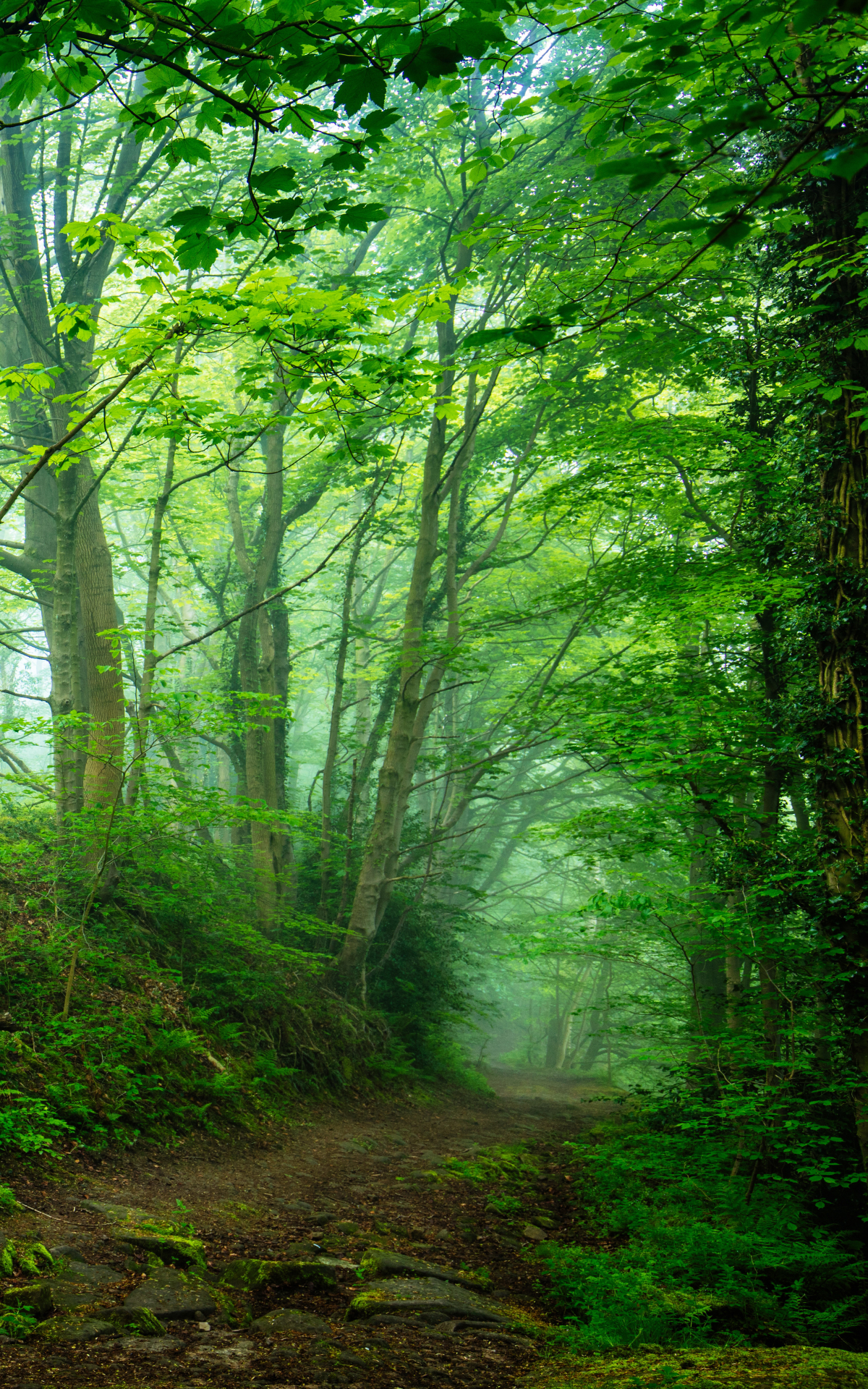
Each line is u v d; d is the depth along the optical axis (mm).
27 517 15555
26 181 12305
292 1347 4227
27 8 2898
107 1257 4969
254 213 3580
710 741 9312
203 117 3434
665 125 4430
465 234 6836
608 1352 4785
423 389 6703
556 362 14922
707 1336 5234
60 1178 6242
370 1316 4875
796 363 9516
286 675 18359
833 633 8414
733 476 12672
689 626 12352
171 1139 7984
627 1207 7840
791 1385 3729
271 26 3111
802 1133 8250
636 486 12438
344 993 15172
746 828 10344
